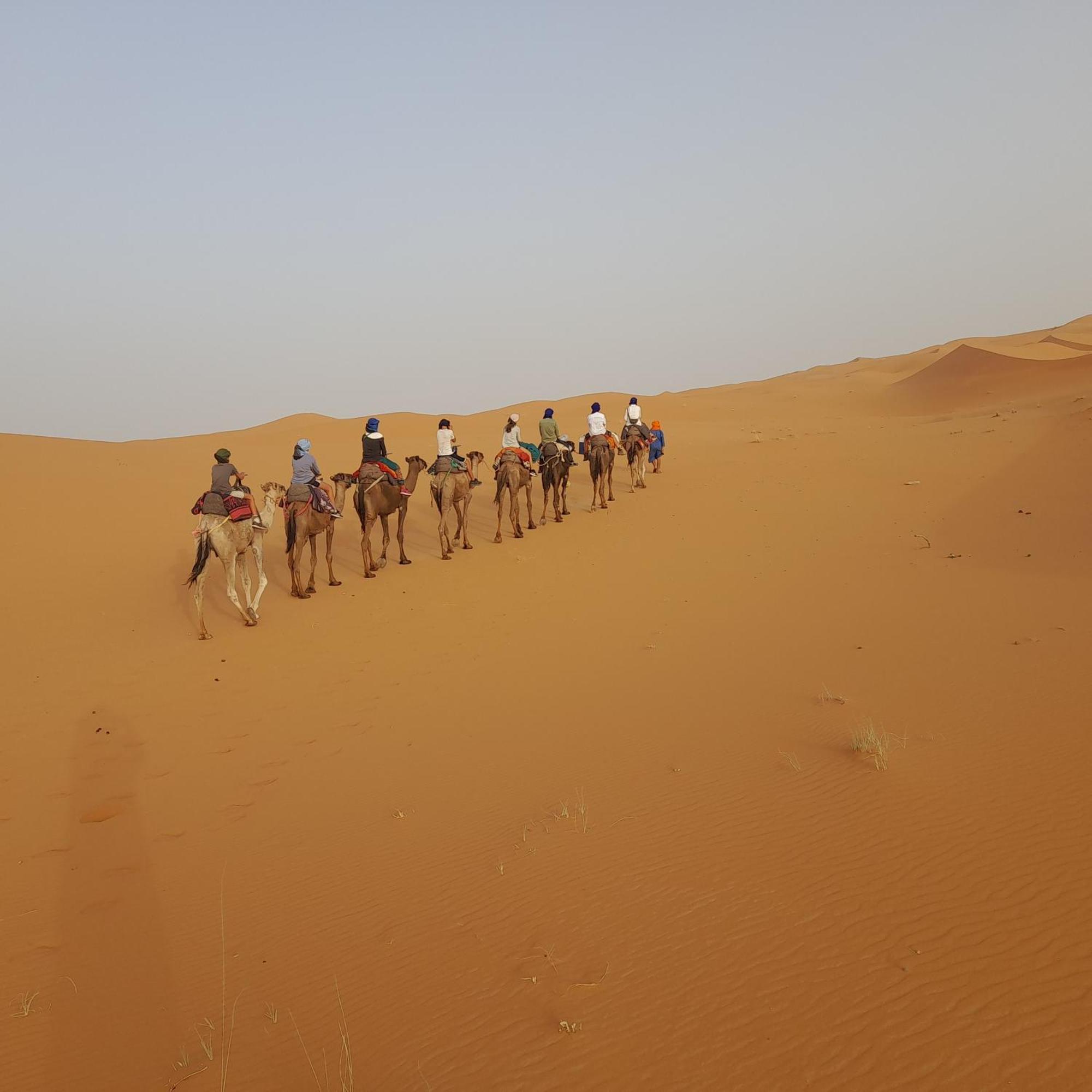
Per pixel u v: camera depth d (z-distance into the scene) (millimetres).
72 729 11758
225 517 16484
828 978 4840
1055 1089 3805
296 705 12406
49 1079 4922
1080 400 41000
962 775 7320
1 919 6941
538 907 6125
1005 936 4977
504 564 21203
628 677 12281
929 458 29266
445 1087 4383
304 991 5566
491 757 9664
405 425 58250
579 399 75625
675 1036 4543
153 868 7750
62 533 25766
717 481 30078
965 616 13352
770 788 7625
